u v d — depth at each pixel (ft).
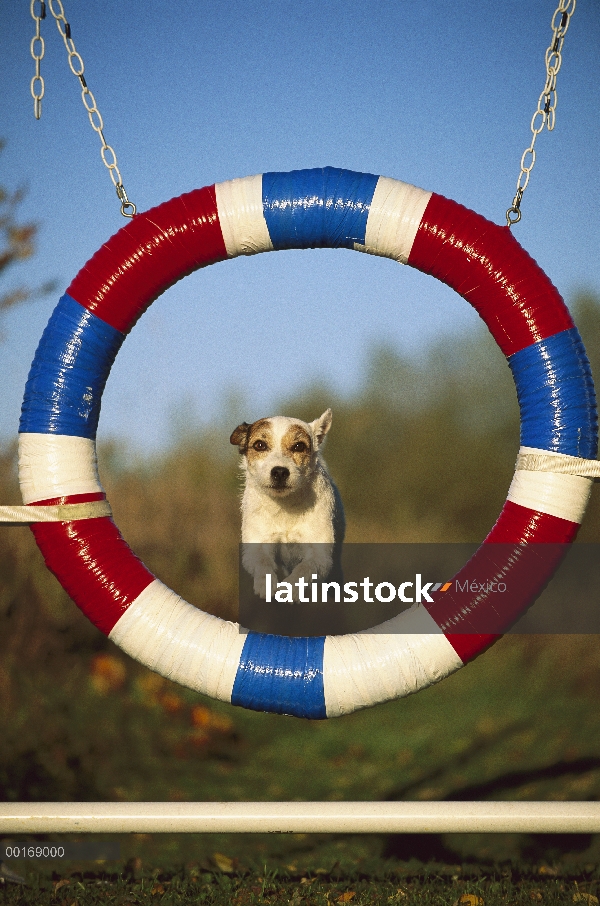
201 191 13.82
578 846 17.31
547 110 13.84
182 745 22.81
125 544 13.33
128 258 13.51
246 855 16.98
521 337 13.20
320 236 13.62
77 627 26.63
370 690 12.39
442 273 13.58
